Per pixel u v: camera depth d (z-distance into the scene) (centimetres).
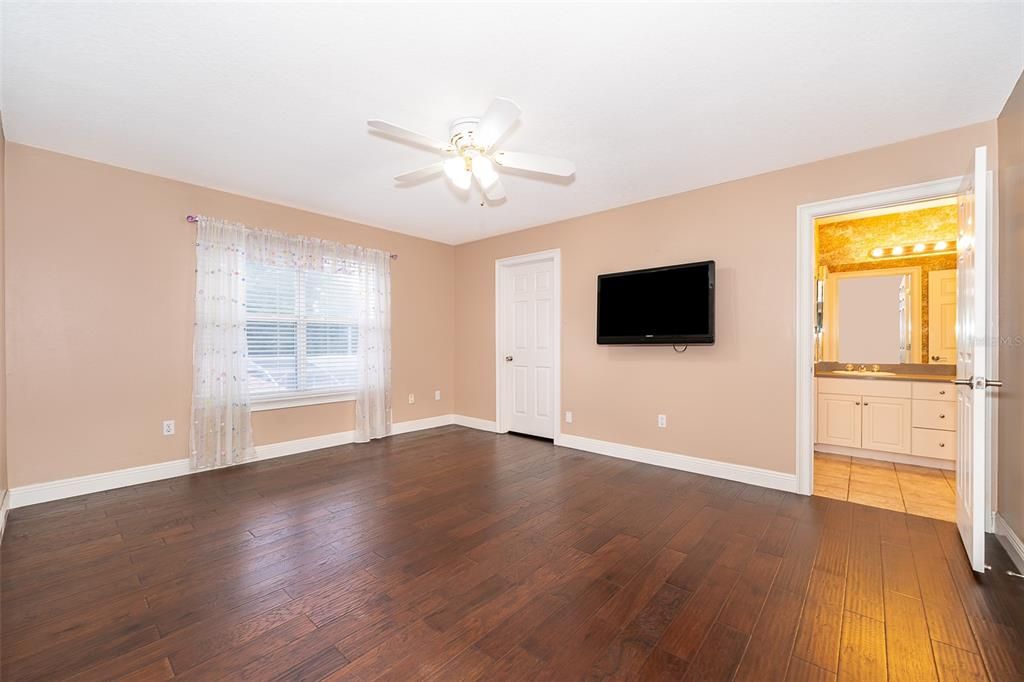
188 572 210
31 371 291
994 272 251
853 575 208
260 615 178
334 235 450
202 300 358
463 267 564
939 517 276
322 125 262
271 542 241
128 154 304
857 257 479
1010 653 156
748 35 184
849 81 217
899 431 399
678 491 322
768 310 330
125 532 252
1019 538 218
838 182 302
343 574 209
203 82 219
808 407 316
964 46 191
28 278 289
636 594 193
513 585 200
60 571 210
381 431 484
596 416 431
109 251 321
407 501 302
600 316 410
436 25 178
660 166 320
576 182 352
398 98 233
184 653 156
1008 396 236
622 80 216
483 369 541
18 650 156
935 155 270
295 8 168
